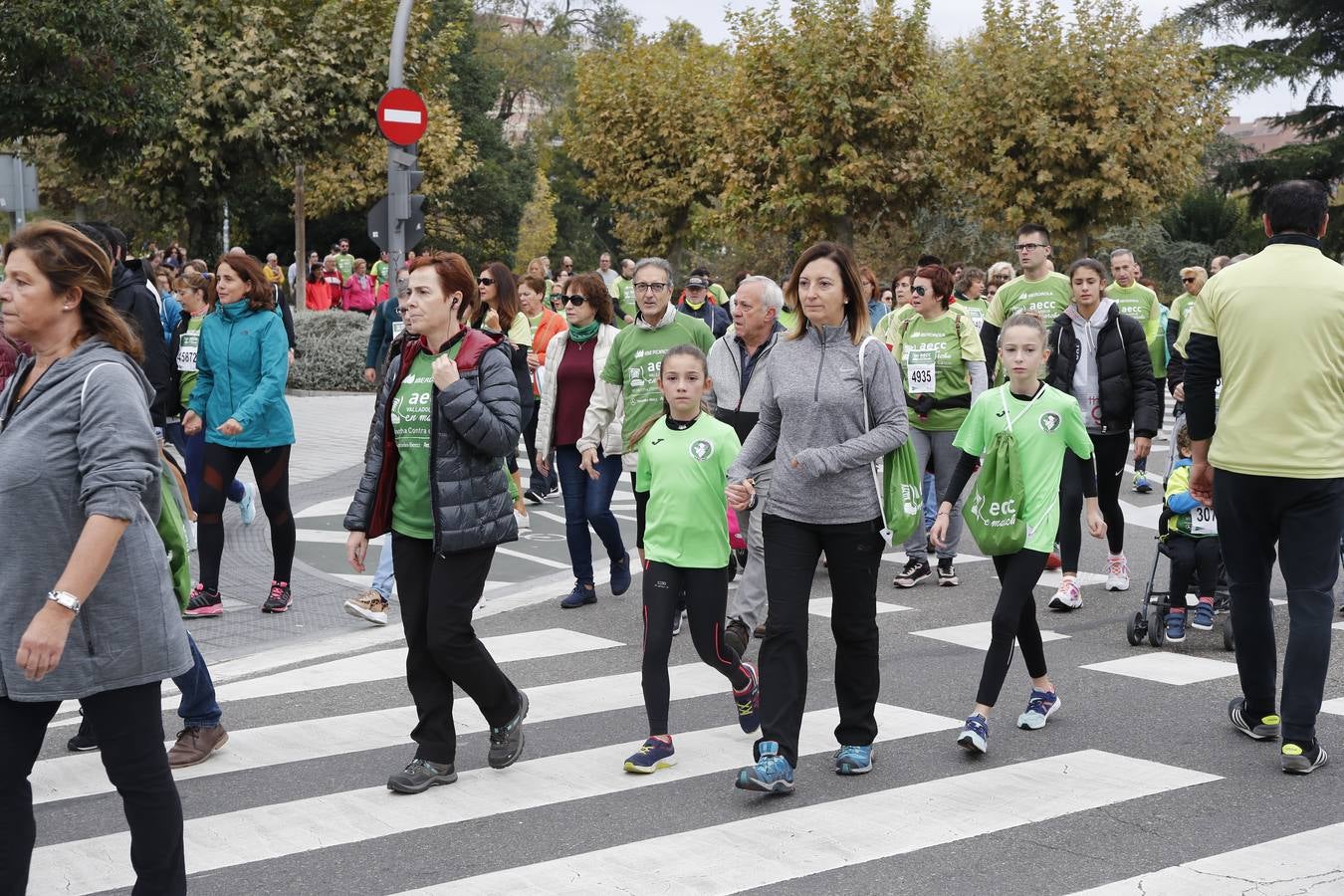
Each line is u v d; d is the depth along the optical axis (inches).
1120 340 354.3
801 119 1063.0
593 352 348.5
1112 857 183.0
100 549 139.1
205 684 227.3
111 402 142.6
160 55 800.3
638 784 216.4
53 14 735.1
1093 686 276.5
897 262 1528.1
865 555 212.5
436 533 203.2
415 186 615.2
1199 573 315.0
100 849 189.5
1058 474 237.5
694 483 225.8
